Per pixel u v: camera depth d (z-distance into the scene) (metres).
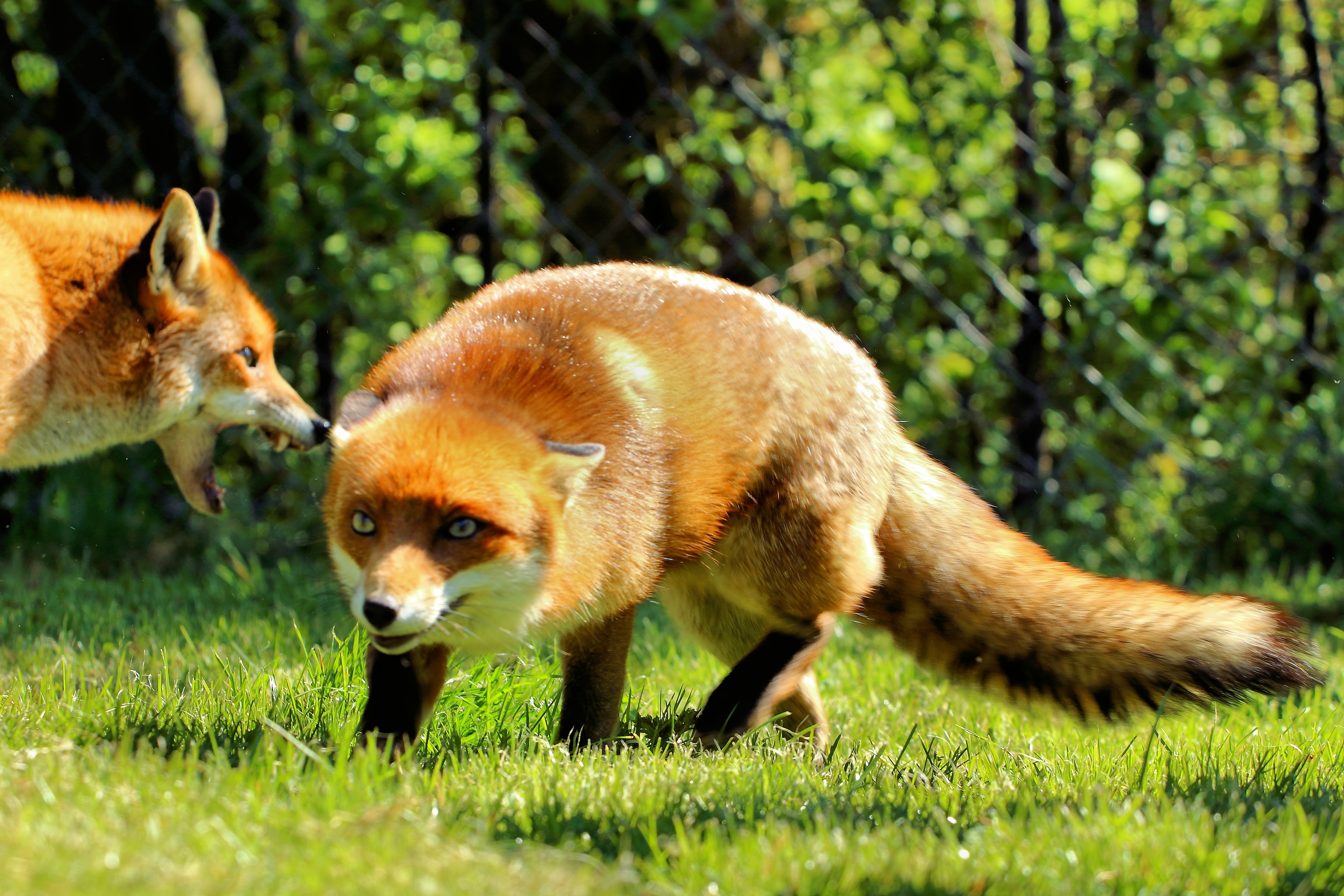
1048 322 15.24
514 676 7.75
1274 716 8.18
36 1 14.88
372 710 6.55
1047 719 7.78
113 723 6.52
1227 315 15.07
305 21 14.03
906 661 9.66
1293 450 13.71
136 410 8.84
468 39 14.32
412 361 6.92
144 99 14.36
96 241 8.58
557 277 7.46
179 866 4.42
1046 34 16.89
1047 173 13.71
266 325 9.52
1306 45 14.70
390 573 5.84
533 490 6.21
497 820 5.36
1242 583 12.66
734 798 5.82
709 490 6.99
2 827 4.66
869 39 17.47
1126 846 5.12
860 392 7.66
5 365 8.06
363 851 4.67
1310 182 15.34
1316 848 5.06
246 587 11.41
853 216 13.77
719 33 14.99
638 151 14.91
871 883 4.63
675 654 9.66
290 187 15.76
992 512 8.17
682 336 7.09
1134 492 14.34
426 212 15.66
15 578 11.27
